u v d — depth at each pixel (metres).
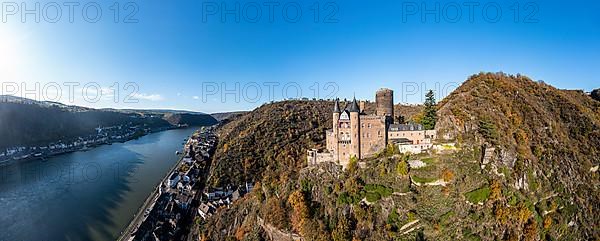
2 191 192.62
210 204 161.62
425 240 89.25
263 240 113.44
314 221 103.75
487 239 89.81
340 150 115.94
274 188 131.75
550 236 99.00
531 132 117.38
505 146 106.50
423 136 114.12
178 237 143.25
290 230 107.50
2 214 158.62
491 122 113.19
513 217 94.12
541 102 138.88
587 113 143.00
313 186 116.31
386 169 103.75
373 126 113.94
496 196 94.94
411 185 99.69
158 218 150.00
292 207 113.69
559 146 119.44
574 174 113.94
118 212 162.75
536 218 98.00
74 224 148.75
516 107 125.44
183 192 184.62
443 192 95.44
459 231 89.81
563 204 105.25
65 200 178.12
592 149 124.56
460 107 119.31
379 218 95.69
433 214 92.62
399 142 111.81
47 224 148.38
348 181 105.62
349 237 93.56
